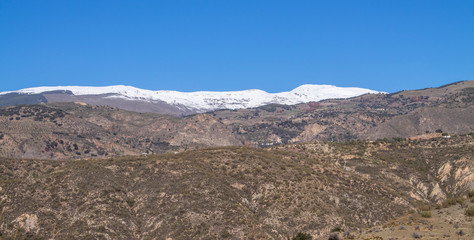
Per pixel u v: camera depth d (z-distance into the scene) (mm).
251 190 92875
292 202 88125
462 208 74688
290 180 95438
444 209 78062
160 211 83750
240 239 75750
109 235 77312
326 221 82625
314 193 91750
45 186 86125
